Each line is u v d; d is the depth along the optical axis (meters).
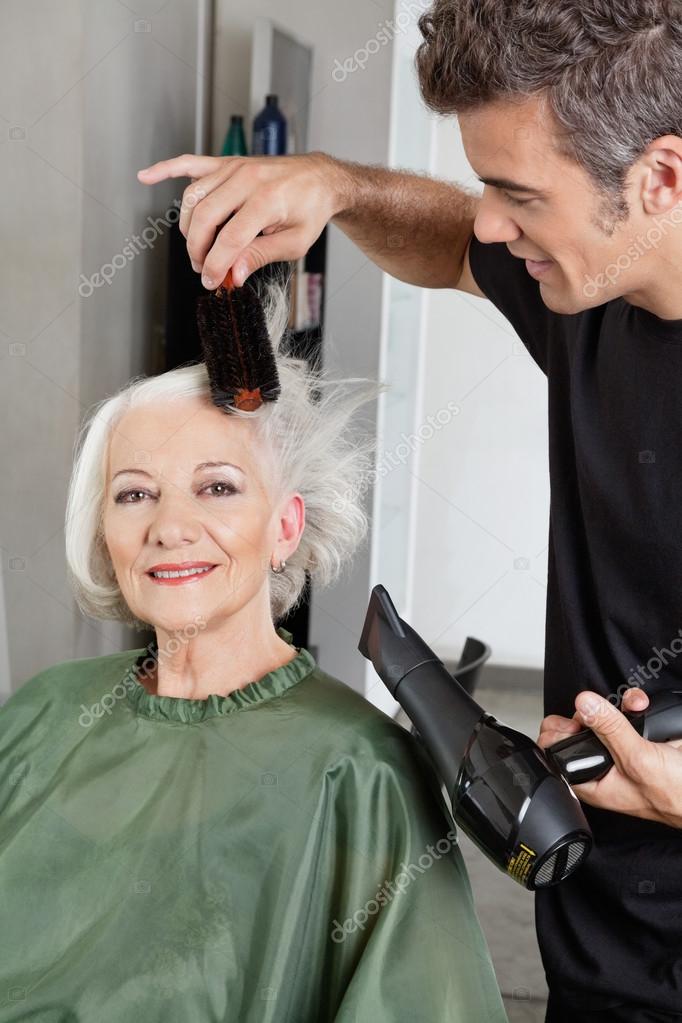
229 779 1.07
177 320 2.63
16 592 2.33
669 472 0.98
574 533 1.09
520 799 0.90
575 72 0.79
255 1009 1.00
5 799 1.16
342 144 2.78
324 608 2.88
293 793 1.04
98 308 2.39
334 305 2.79
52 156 2.24
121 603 1.22
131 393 1.11
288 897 1.02
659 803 0.92
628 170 0.82
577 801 0.93
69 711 1.17
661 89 0.80
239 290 1.04
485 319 3.56
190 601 1.09
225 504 1.10
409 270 1.36
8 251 2.29
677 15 0.79
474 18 0.81
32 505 2.34
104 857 1.07
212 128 3.01
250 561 1.11
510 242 0.91
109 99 2.35
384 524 3.26
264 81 2.69
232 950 1.01
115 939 1.04
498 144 0.84
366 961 0.97
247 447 1.11
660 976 1.03
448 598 3.74
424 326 3.34
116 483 1.11
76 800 1.11
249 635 1.13
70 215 2.25
